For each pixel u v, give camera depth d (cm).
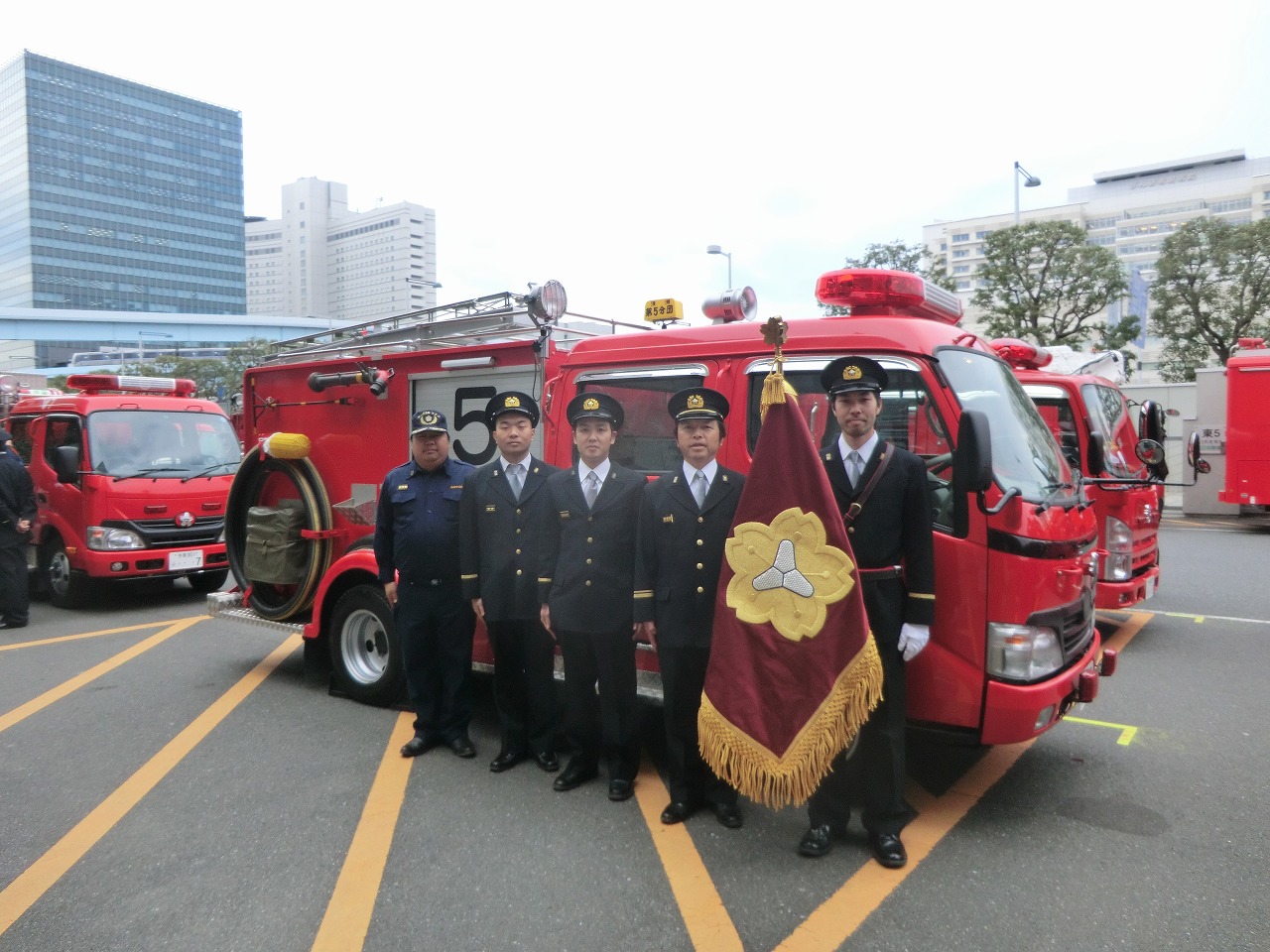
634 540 409
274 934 307
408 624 477
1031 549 353
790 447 343
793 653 337
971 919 309
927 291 444
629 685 414
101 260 12719
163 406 977
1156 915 310
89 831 392
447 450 488
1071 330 2323
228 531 672
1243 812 397
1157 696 579
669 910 317
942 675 365
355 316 14262
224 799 424
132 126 12988
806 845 356
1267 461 1284
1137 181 12569
